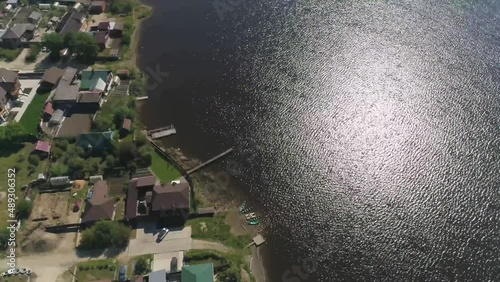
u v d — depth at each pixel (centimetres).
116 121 10138
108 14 13775
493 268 7750
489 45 12331
